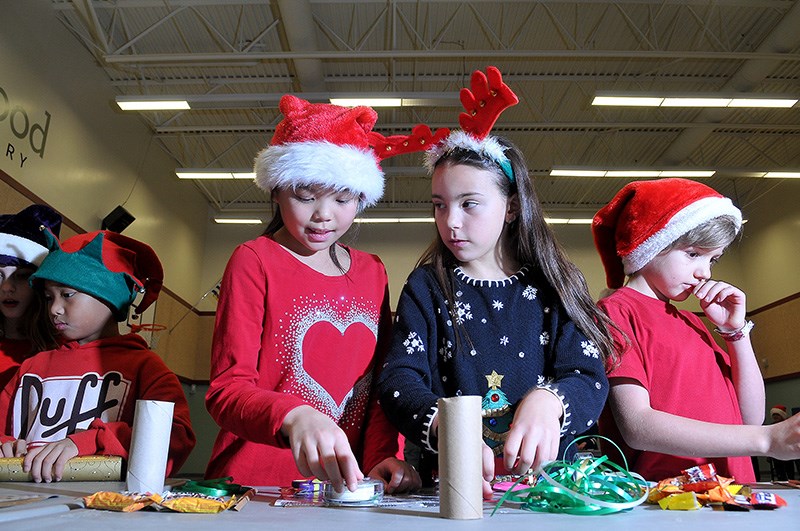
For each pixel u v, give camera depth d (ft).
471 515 1.80
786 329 27.27
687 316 3.88
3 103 15.44
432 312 3.22
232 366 2.96
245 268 3.26
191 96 19.02
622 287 3.97
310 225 3.24
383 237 31.01
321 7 18.15
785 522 1.72
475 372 3.09
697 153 26.50
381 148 3.60
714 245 3.72
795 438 2.72
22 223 5.00
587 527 1.63
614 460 3.55
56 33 18.26
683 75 21.38
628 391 3.20
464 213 3.18
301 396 3.20
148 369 4.24
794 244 26.81
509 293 3.29
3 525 1.56
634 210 3.85
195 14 18.58
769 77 21.43
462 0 17.62
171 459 3.57
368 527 1.62
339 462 2.15
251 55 18.16
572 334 3.07
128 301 4.48
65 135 18.48
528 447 2.22
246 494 2.29
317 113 3.42
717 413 3.47
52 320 4.27
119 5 17.99
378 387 2.92
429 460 3.10
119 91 22.35
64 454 3.17
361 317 3.47
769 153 26.37
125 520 1.72
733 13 18.17
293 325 3.27
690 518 1.81
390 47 19.81
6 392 4.29
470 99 3.33
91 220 20.02
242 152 26.81
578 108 23.45
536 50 18.28
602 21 18.60
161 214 25.86
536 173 27.50
